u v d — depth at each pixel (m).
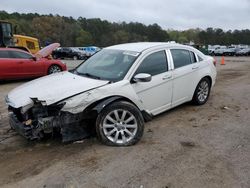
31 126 4.50
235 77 12.63
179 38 120.88
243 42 117.56
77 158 4.36
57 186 3.65
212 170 3.98
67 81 5.03
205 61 7.10
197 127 5.66
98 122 4.64
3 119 6.38
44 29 98.06
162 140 5.01
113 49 6.07
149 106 5.55
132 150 4.60
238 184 3.64
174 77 6.00
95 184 3.67
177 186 3.61
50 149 4.69
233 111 6.77
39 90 4.73
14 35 18.34
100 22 111.06
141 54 5.50
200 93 7.09
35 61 12.37
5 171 4.06
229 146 4.76
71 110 4.38
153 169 4.01
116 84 4.84
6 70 11.46
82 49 41.59
